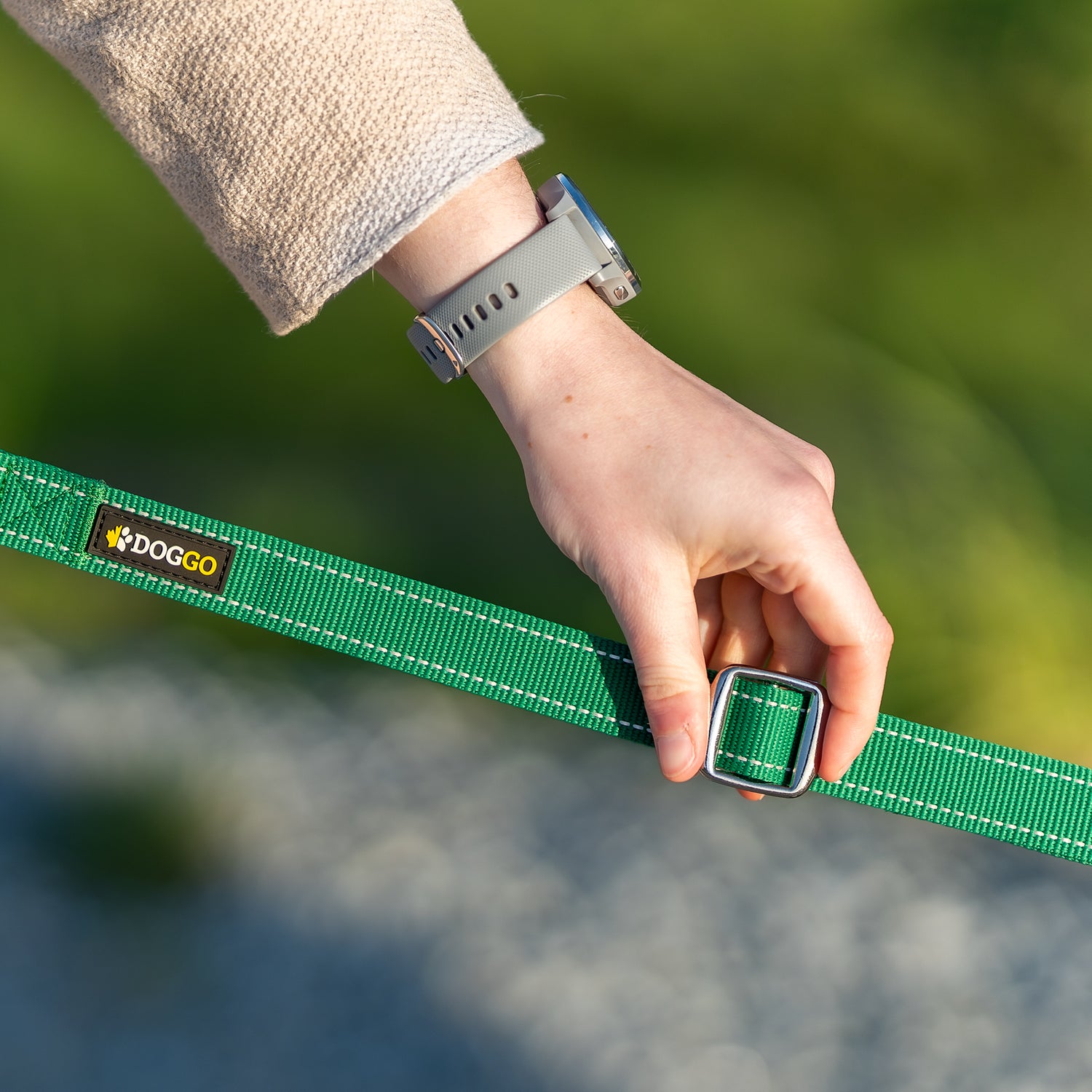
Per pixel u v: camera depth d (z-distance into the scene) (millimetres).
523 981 1059
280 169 871
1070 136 1377
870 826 1129
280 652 1167
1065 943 1086
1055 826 937
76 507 920
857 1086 1036
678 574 889
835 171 1381
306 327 1249
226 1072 1023
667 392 894
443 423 1236
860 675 891
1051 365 1292
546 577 1204
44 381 1231
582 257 888
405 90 868
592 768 1139
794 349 1291
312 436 1233
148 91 874
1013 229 1358
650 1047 1044
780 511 877
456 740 1143
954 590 1193
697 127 1387
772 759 932
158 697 1140
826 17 1442
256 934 1065
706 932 1079
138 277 1262
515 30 1394
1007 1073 1042
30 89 1292
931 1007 1063
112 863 1080
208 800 1105
